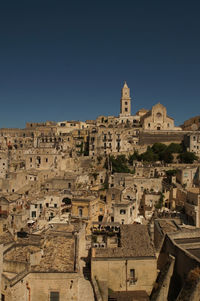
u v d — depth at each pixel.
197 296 32.41
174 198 104.00
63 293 37.91
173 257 40.00
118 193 92.62
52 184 113.00
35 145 184.38
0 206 86.25
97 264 41.59
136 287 41.81
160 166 133.88
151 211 100.69
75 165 149.25
